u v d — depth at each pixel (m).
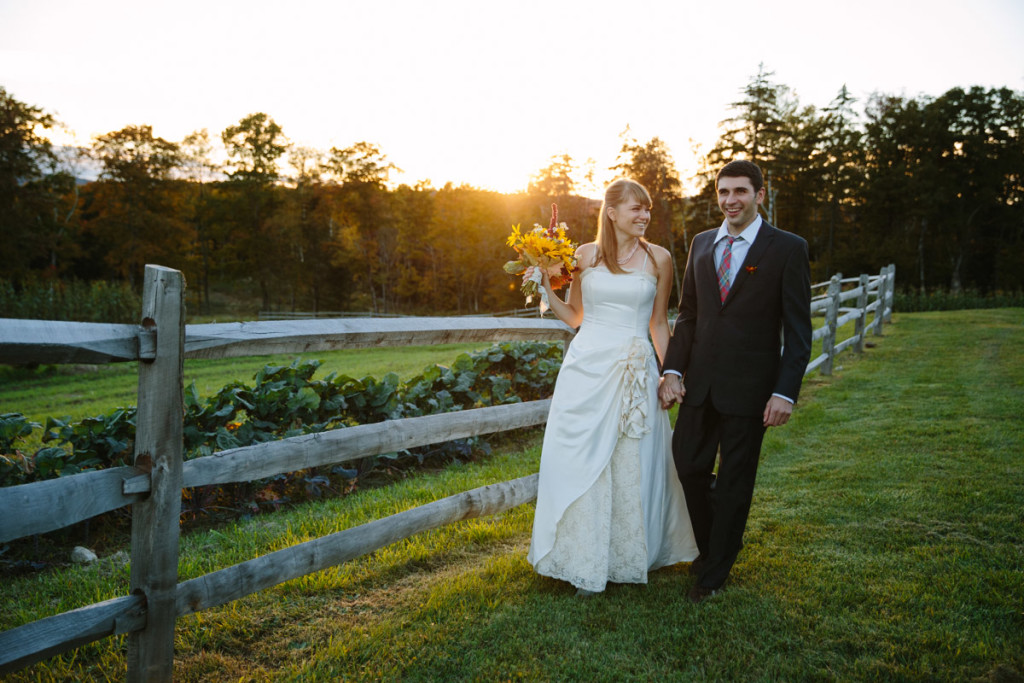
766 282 2.66
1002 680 2.14
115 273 53.50
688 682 2.17
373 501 3.90
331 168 60.91
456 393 5.65
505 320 3.22
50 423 3.84
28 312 21.14
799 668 2.23
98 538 3.53
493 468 4.64
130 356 1.78
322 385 4.74
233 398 4.21
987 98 45.88
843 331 12.09
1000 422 5.30
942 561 2.99
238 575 2.08
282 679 2.19
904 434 5.16
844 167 48.25
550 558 2.83
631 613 2.60
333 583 2.85
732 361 2.70
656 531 2.90
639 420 2.79
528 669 2.25
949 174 44.62
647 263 2.96
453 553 3.25
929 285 45.50
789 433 5.45
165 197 50.88
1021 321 12.63
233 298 65.06
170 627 1.92
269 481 4.05
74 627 1.72
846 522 3.52
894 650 2.31
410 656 2.32
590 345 2.89
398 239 63.00
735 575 2.92
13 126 36.03
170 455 1.87
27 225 36.78
